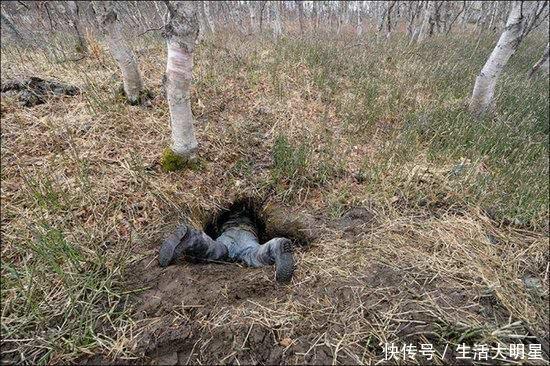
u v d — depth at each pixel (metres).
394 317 1.94
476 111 4.40
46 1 5.62
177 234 2.26
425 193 3.00
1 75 3.63
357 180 3.24
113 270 2.16
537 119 4.39
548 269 2.36
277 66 5.36
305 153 3.39
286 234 2.82
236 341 1.80
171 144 3.03
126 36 5.99
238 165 3.35
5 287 2.00
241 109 4.15
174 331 1.83
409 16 10.60
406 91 4.97
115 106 3.53
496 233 2.65
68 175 2.76
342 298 2.05
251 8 9.70
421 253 2.40
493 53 4.09
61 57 4.77
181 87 2.67
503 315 2.01
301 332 1.86
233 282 2.16
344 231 2.66
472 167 3.27
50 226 2.38
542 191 3.01
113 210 2.58
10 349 1.75
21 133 3.02
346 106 4.38
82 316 1.87
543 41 10.25
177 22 2.40
